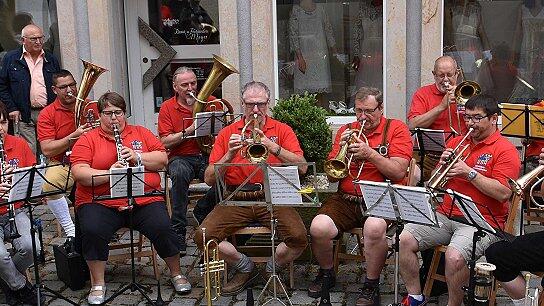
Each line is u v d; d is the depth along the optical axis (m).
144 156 4.53
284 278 4.68
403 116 6.25
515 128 4.82
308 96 5.70
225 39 6.38
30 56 6.20
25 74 6.18
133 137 4.61
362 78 6.51
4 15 6.76
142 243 5.01
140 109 7.32
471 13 6.22
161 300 4.28
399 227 3.73
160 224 4.39
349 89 6.56
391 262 4.48
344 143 4.28
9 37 6.82
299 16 6.47
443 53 6.29
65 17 6.46
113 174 4.00
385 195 3.68
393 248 4.22
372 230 4.05
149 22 7.17
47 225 5.92
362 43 6.45
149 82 7.28
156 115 7.35
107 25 6.52
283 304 4.10
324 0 6.45
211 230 4.34
